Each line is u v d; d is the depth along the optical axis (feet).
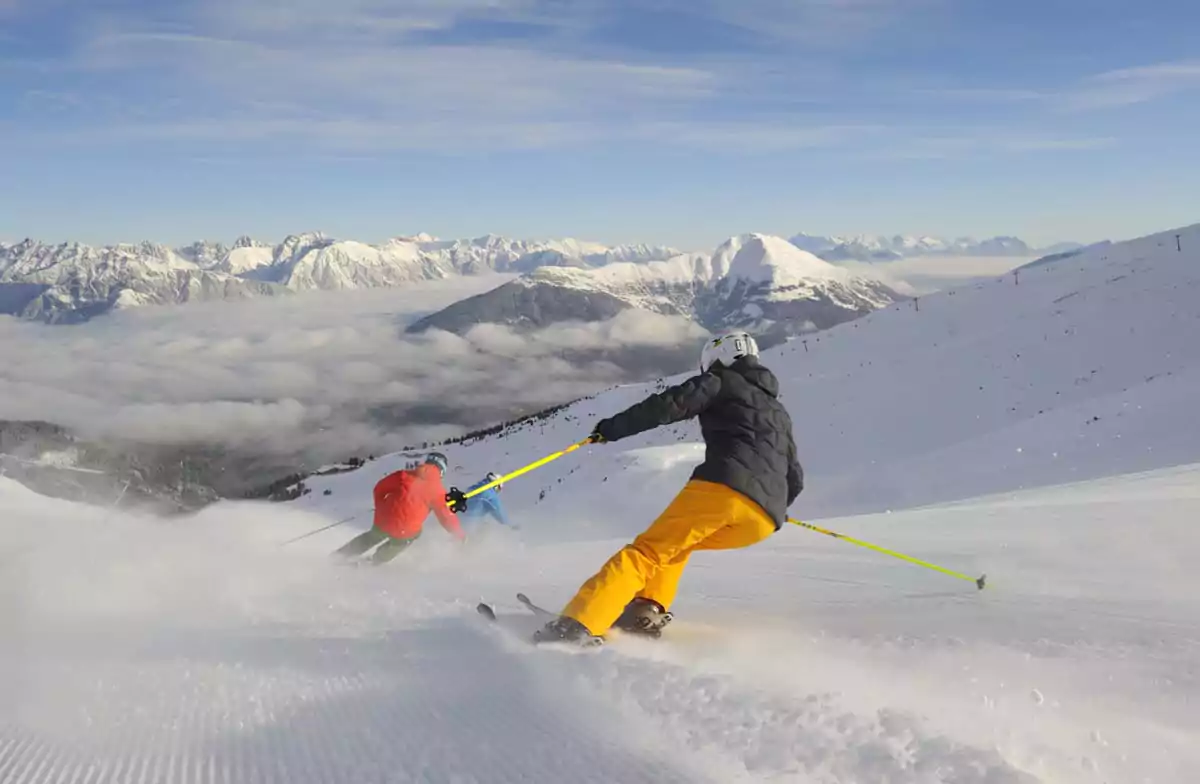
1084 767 7.67
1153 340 154.92
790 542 27.58
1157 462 57.62
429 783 7.35
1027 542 23.50
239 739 8.75
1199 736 8.87
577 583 20.13
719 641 13.80
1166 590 17.01
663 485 101.24
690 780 7.06
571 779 7.22
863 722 8.05
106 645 12.72
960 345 187.62
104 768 8.10
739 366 15.23
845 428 151.23
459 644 12.30
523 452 247.50
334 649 12.30
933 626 14.56
